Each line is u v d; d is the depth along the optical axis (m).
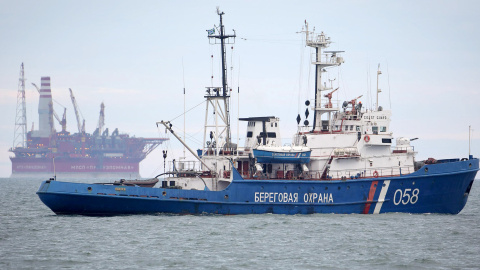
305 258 158.75
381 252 167.00
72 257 157.75
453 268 149.50
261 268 147.62
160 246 171.38
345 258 159.38
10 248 169.38
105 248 168.50
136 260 154.62
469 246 177.00
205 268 147.12
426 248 173.38
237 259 156.50
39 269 145.50
